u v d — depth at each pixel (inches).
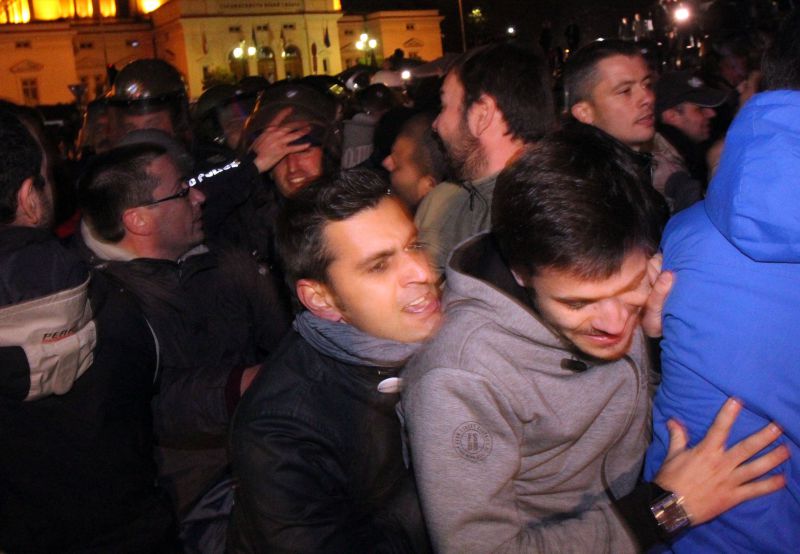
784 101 52.5
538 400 53.2
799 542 55.2
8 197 64.7
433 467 51.7
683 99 131.8
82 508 64.6
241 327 96.1
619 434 56.7
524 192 49.9
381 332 56.6
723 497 52.5
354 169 57.7
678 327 56.9
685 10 293.1
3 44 1914.4
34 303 57.6
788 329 53.1
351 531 56.6
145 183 89.3
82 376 63.1
